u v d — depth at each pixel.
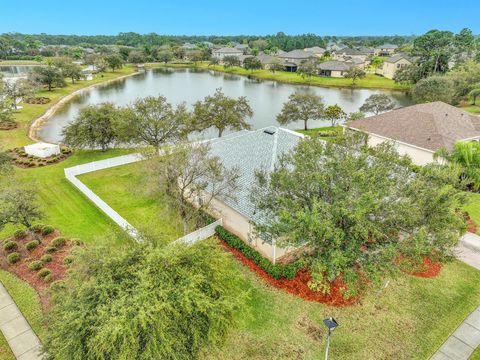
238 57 129.50
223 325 10.72
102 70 106.19
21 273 16.77
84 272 10.83
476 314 14.76
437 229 13.94
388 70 102.19
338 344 13.30
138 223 21.81
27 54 148.38
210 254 11.85
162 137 30.77
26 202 17.88
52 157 33.25
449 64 92.62
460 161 26.41
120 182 27.72
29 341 13.17
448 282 16.62
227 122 36.84
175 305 9.87
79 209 23.45
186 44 190.62
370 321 14.38
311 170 14.48
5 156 26.23
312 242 13.47
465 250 19.06
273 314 14.69
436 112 33.94
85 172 29.31
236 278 13.23
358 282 14.13
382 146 15.58
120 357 8.59
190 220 21.16
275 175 15.13
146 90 80.75
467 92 60.31
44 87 77.88
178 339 9.80
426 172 16.59
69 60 90.88
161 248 11.46
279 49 170.50
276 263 17.84
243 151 22.69
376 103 50.12
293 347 13.16
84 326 9.41
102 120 34.19
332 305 15.19
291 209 14.15
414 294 15.84
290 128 50.06
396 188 14.11
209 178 19.23
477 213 22.97
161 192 20.34
